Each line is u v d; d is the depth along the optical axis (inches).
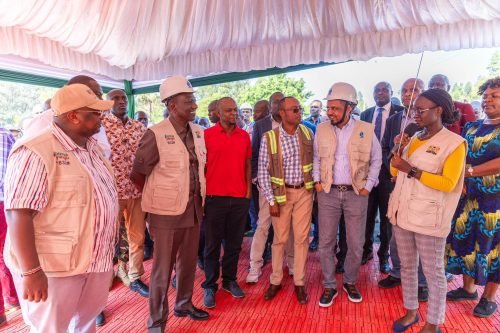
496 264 101.8
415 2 142.1
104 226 63.1
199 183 97.5
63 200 58.2
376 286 126.5
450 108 86.0
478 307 104.7
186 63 200.2
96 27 153.5
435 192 86.0
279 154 110.4
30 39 160.9
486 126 102.0
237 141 114.0
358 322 102.7
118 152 118.6
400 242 94.3
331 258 114.1
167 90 91.5
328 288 113.7
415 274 95.2
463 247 108.4
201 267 145.6
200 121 208.1
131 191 120.6
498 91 97.7
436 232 85.7
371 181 108.8
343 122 110.1
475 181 104.7
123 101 122.0
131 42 171.2
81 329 70.6
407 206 89.7
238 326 101.1
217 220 114.1
